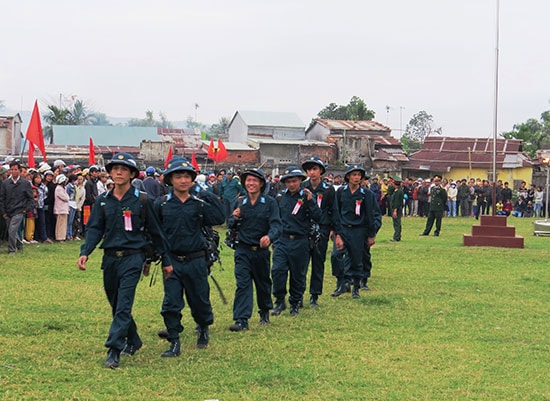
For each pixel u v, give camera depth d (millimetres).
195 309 9211
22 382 7660
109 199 8539
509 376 8289
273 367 8422
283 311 11883
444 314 11758
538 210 43000
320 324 10859
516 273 16875
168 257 8789
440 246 22672
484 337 10180
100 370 8148
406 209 40438
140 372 8117
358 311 11938
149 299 12461
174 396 7301
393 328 10641
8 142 54000
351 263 13305
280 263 11547
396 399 7352
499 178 58969
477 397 7484
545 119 83188
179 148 58062
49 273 15102
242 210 10648
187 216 9008
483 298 13312
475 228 23031
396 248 21750
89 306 11711
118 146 60156
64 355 8773
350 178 13266
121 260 8500
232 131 67062
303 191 11594
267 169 57344
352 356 8984
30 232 20391
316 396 7375
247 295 10555
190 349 9227
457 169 59531
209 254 9273
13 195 17984
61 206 20938
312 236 11695
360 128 63688
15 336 9617
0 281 13938
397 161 59156
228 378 7941
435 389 7727
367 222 13336
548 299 13352
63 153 54406
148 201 8594
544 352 9445
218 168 55375
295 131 64750
